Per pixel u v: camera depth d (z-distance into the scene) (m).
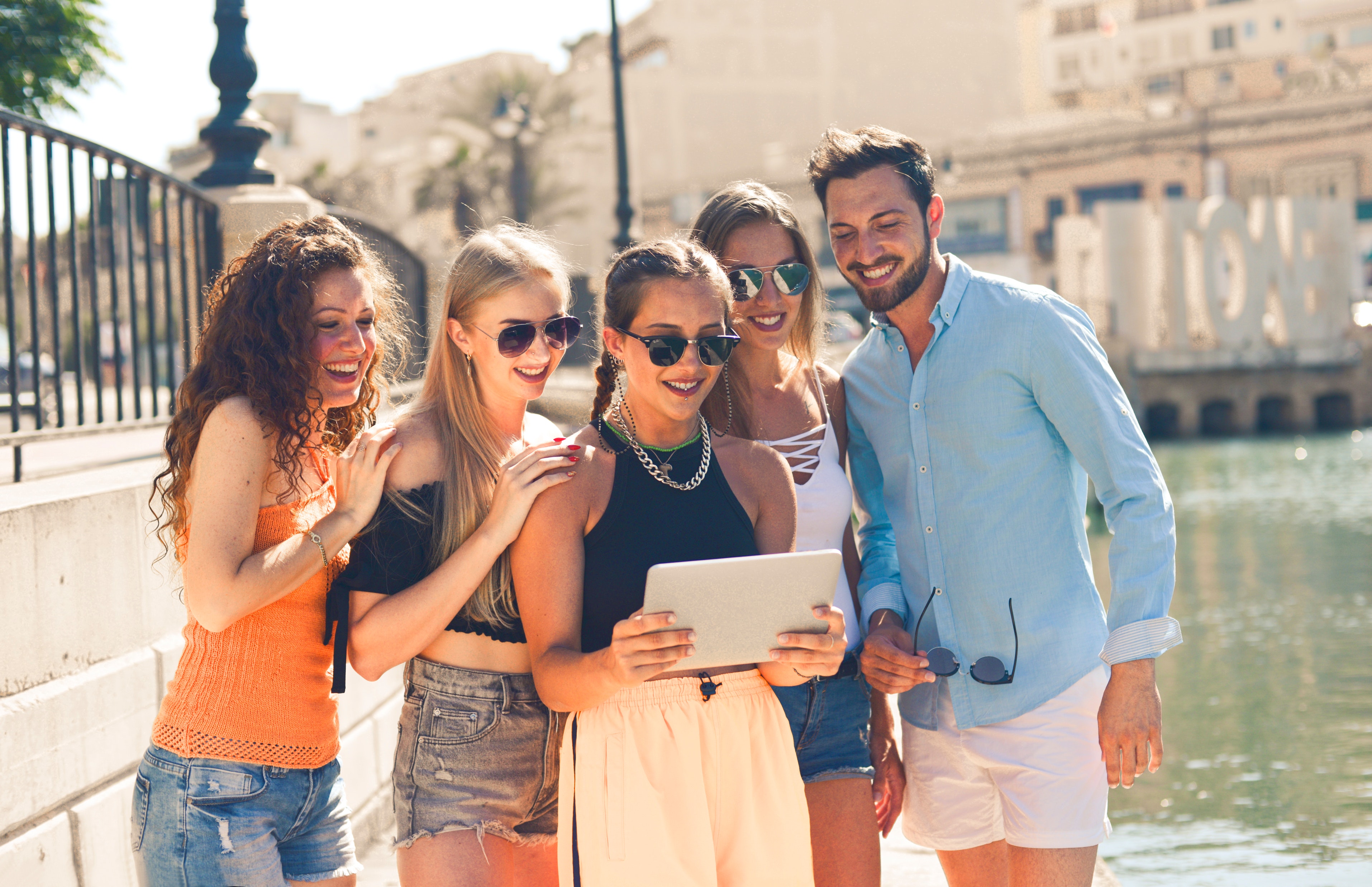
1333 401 38.19
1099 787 2.57
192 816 2.13
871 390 2.84
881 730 2.91
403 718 2.41
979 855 2.76
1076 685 2.57
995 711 2.60
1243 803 6.79
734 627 2.02
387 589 2.25
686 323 2.17
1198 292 36.72
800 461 2.74
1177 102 48.34
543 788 2.43
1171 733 8.38
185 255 4.13
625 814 2.08
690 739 2.12
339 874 2.33
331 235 2.28
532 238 2.51
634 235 14.55
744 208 2.74
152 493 2.25
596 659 2.03
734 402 2.74
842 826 2.54
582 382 10.58
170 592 3.07
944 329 2.63
